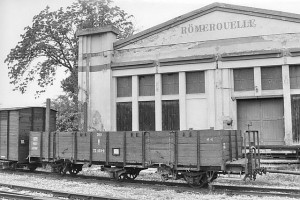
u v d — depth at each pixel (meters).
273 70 18.70
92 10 30.55
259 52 18.58
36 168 17.84
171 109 20.72
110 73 22.19
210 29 20.03
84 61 23.14
